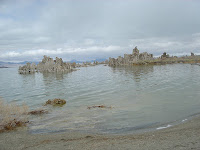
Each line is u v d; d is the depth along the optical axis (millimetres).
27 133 11914
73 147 9250
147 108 17531
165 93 24656
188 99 20422
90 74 72000
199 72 56312
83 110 17906
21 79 64312
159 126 12461
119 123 13570
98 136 11008
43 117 15812
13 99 26312
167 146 8727
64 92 30469
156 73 58969
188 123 12539
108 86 34625
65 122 14273
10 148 9461
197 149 8125
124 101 21141
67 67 112875
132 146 9016
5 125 13102
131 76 52656
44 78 63188
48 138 10898
